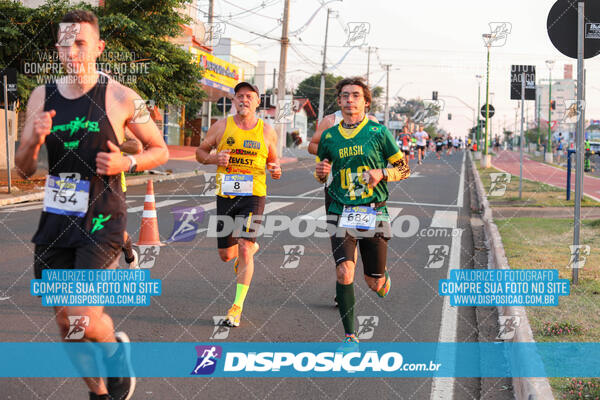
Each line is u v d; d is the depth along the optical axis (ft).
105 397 9.99
